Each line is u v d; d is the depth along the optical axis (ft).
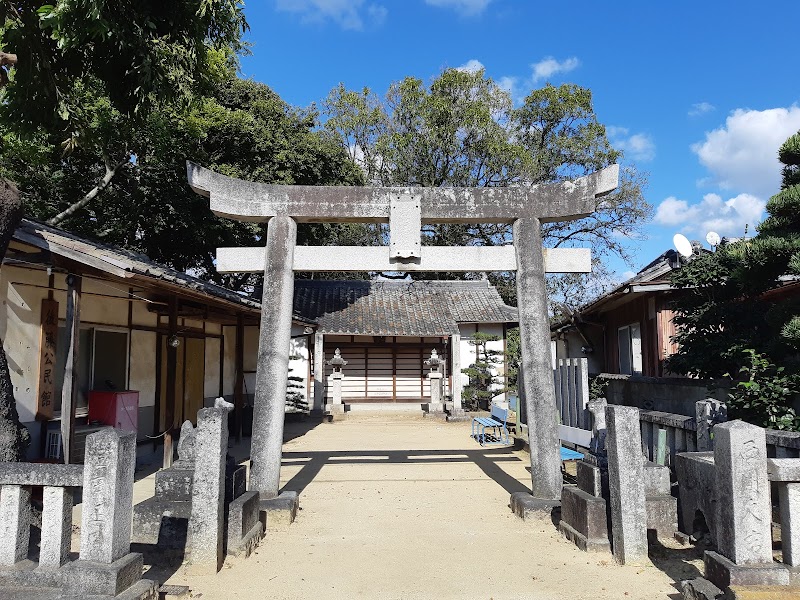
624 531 17.51
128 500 12.89
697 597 12.89
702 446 20.71
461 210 26.20
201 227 57.36
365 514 24.29
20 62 21.74
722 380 25.38
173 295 32.78
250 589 15.76
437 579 16.56
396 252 25.81
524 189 26.30
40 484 12.55
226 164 57.00
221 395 51.70
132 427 33.63
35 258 23.18
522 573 16.96
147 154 46.80
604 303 43.27
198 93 27.45
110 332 34.06
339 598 15.21
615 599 14.89
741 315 25.30
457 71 82.43
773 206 20.53
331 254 26.05
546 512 22.77
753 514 12.33
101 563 12.10
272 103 61.67
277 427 24.47
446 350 78.43
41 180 47.60
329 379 76.95
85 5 19.06
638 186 88.17
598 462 20.54
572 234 91.97
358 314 76.02
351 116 88.58
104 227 55.77
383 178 88.17
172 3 22.65
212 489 17.22
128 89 24.84
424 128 84.12
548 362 25.13
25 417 26.45
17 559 12.55
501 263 26.35
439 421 65.46
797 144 20.42
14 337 25.90
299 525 22.66
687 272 26.84
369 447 44.32
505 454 40.34
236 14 23.76
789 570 12.14
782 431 18.35
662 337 38.45
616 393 43.47
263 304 25.34
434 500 26.71
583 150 86.69
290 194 26.04
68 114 23.41
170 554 17.83
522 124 91.40
